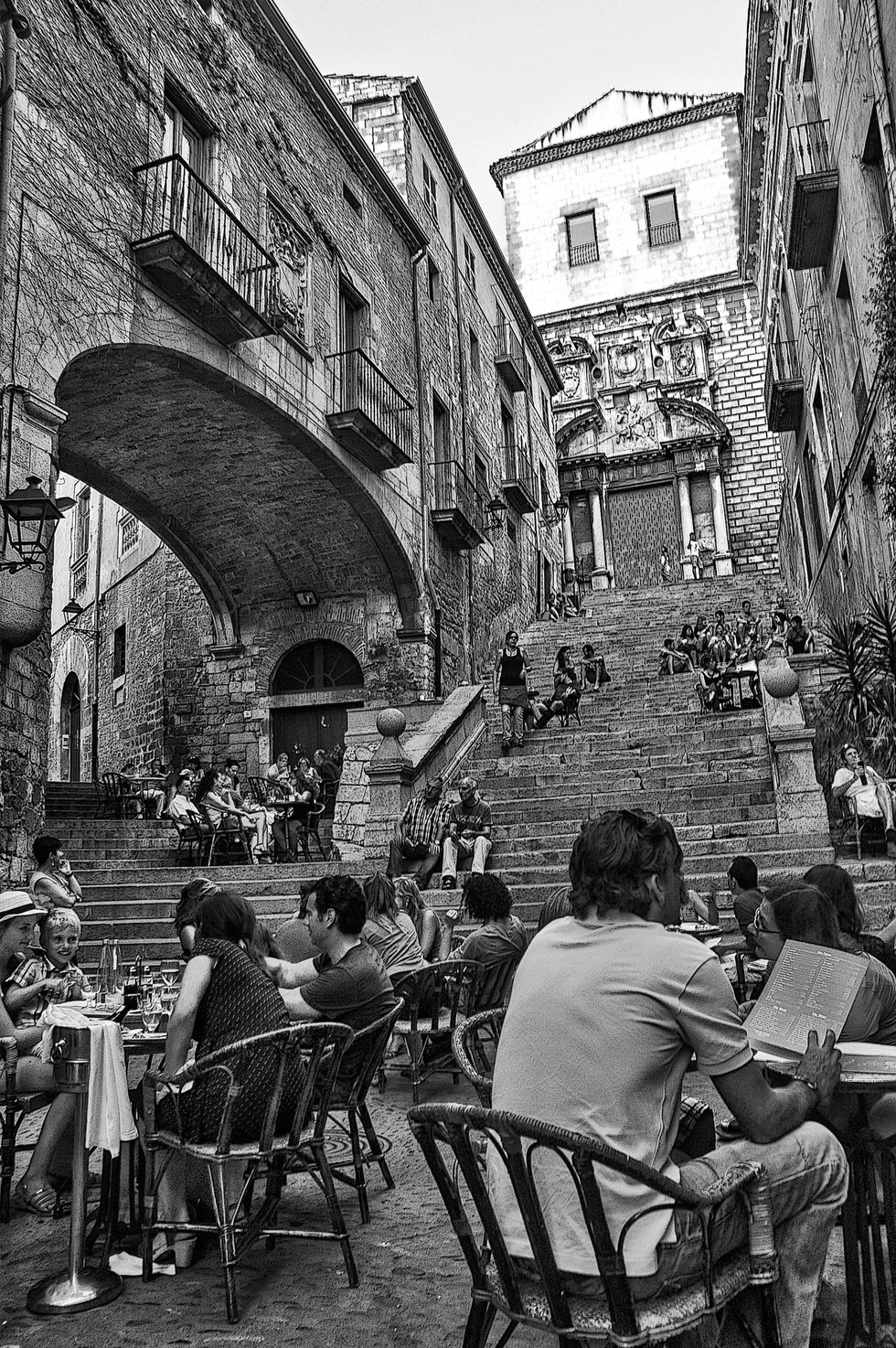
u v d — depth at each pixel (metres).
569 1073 2.26
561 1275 2.22
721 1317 2.45
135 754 22.17
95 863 13.18
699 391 37.38
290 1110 3.73
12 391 9.84
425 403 21.52
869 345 13.40
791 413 22.59
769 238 25.22
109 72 11.92
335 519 18.58
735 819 11.48
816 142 16.17
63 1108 4.33
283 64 16.47
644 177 40.91
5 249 9.88
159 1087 3.80
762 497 36.56
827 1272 3.37
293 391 15.67
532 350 33.84
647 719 15.32
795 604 25.02
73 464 16.47
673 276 39.81
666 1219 2.23
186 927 5.29
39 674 10.07
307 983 4.58
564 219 41.69
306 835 15.36
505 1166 2.34
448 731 14.90
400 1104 6.08
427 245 22.58
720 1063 2.31
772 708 11.98
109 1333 3.12
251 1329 3.12
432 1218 4.10
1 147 9.96
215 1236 3.92
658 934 2.36
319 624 20.20
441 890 10.91
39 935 5.52
